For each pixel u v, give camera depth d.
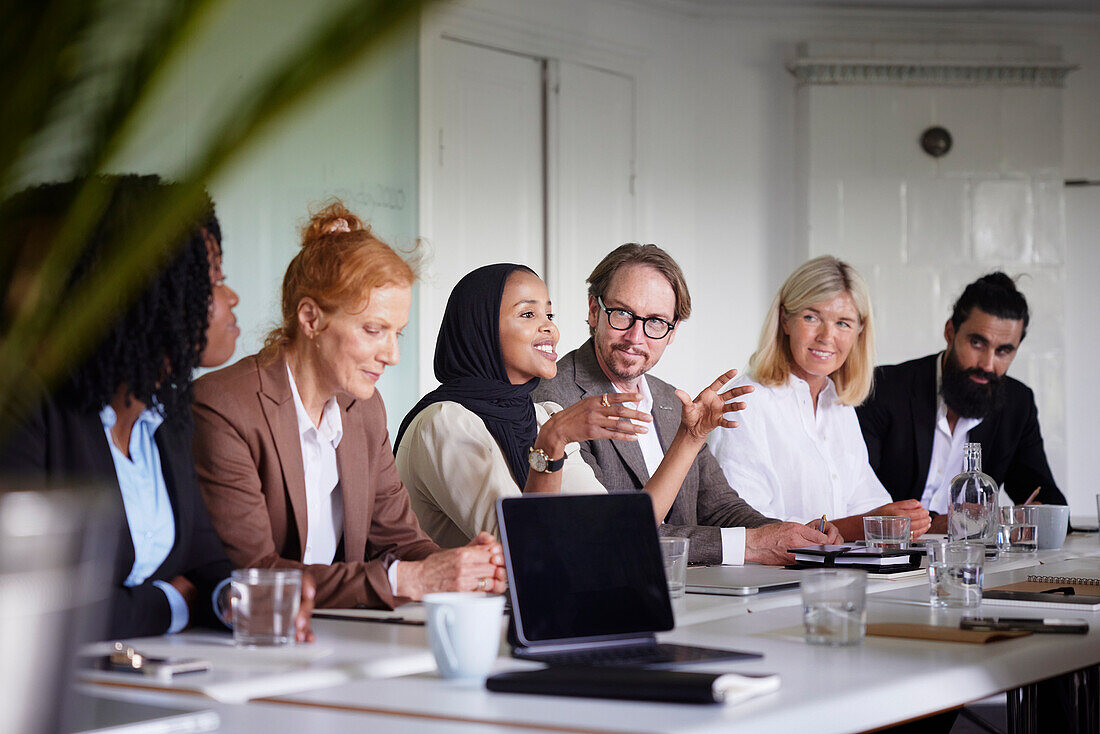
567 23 5.32
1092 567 2.43
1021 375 5.78
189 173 0.71
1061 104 5.82
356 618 1.61
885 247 5.79
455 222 4.95
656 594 1.45
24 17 0.64
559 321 5.33
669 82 5.78
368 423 2.11
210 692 1.12
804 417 3.52
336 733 0.97
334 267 1.93
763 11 5.88
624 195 5.59
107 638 1.41
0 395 0.73
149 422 1.63
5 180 0.68
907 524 2.28
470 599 1.22
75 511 0.73
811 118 5.79
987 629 1.50
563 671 1.15
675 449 2.55
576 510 1.42
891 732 1.86
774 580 2.00
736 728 0.98
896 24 5.91
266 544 1.84
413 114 4.77
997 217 5.80
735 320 5.88
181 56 0.67
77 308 0.73
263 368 1.94
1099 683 1.98
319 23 0.63
